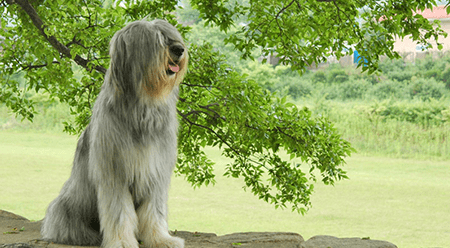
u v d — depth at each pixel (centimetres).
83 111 675
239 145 619
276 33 539
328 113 2786
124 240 334
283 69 3306
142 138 336
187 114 579
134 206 364
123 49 327
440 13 3375
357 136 2497
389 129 2525
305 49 548
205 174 676
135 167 337
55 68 569
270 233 476
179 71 337
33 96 2798
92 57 596
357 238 459
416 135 2425
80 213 380
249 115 524
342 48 548
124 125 333
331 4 541
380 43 529
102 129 334
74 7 513
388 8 512
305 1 557
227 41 557
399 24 509
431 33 505
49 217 394
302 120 555
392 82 3306
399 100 3084
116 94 329
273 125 538
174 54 329
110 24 540
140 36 322
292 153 574
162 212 360
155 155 343
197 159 675
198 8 551
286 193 597
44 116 2816
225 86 522
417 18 513
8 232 456
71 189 381
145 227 357
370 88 3303
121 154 333
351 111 2798
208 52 573
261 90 562
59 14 550
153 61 319
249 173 628
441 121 2566
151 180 346
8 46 587
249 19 555
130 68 326
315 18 544
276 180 592
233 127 574
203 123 616
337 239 454
